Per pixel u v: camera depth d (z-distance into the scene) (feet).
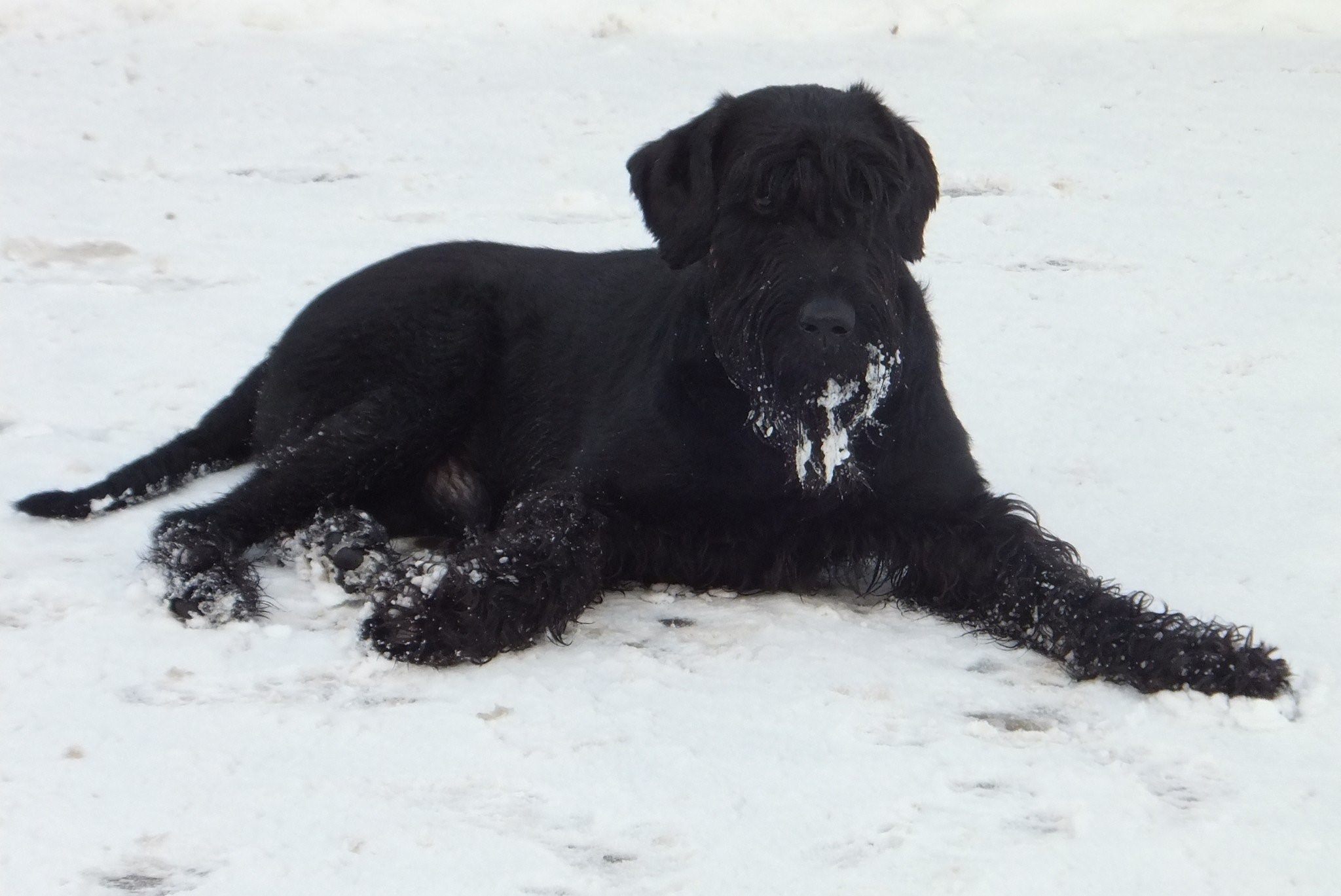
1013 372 45.09
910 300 30.01
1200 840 20.22
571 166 71.15
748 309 27.63
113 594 28.89
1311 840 20.20
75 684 24.90
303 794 21.30
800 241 27.32
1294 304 51.78
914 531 30.19
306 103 83.87
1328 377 44.32
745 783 21.85
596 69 92.89
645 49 98.58
